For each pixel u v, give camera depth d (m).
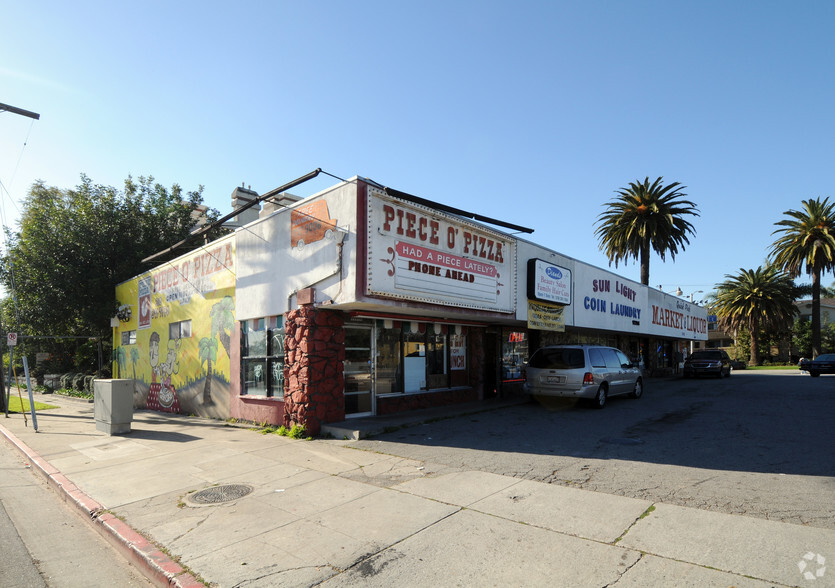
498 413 12.96
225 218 12.71
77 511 6.63
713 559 4.29
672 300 28.64
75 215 21.50
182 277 15.66
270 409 11.57
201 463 8.40
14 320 21.09
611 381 14.59
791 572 4.02
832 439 9.14
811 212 42.00
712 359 27.34
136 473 7.95
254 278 12.30
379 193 9.81
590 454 8.26
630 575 4.08
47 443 10.88
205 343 14.34
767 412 12.84
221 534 5.27
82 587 4.51
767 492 6.06
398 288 10.12
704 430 10.35
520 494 6.22
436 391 13.62
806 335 56.91
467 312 12.05
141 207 23.72
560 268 16.12
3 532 5.91
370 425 10.30
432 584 4.08
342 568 4.41
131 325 19.17
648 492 6.16
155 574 4.56
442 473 7.25
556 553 4.53
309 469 7.72
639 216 32.78
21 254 20.53
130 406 11.88
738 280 51.38
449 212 11.66
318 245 10.33
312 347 10.28
